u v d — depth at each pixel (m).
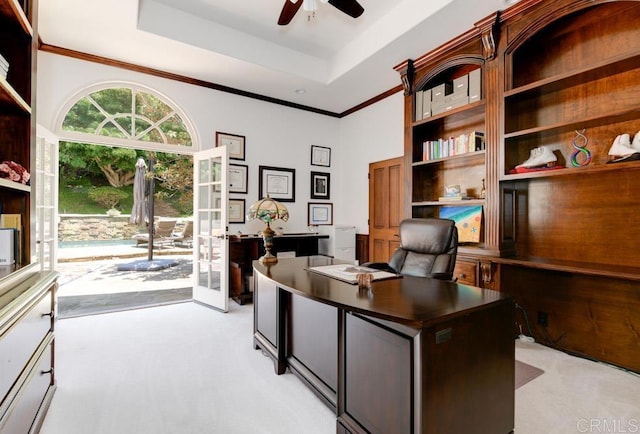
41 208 3.20
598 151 2.53
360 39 3.78
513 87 2.84
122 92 3.88
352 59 3.91
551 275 2.83
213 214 3.98
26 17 1.74
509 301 1.50
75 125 3.65
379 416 1.37
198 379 2.16
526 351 2.69
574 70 2.42
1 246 1.62
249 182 4.66
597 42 2.56
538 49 2.91
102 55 3.60
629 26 2.39
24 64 1.81
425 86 3.74
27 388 1.45
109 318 3.42
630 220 2.38
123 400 1.91
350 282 1.86
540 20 2.62
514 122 2.94
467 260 3.08
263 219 2.72
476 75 3.12
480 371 1.37
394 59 3.70
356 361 1.51
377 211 4.83
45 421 1.70
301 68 4.16
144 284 5.02
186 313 3.62
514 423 1.59
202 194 4.14
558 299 2.78
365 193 5.07
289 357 2.19
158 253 8.31
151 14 3.17
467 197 3.39
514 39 2.79
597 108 2.53
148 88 3.97
